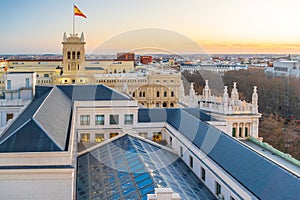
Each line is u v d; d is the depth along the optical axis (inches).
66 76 6181.1
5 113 2787.9
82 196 1422.2
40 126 1376.7
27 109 2037.4
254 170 1334.9
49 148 1296.8
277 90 5393.7
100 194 1386.6
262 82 5531.5
